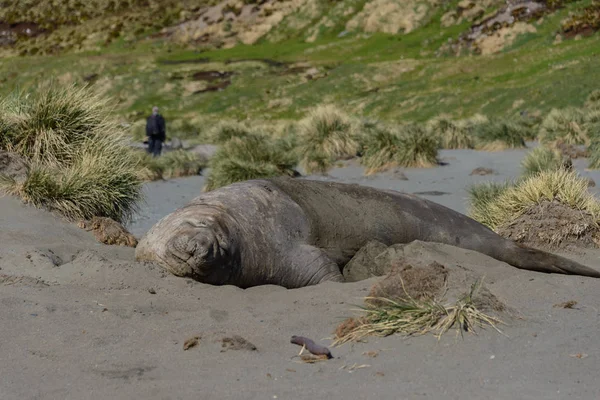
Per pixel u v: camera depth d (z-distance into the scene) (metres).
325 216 10.55
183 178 27.48
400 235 10.97
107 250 11.34
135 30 117.00
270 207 10.22
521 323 7.26
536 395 5.52
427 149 26.94
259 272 9.82
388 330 7.09
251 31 111.38
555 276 9.72
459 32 90.69
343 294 8.58
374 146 27.38
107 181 13.98
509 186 16.33
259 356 6.67
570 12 82.56
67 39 117.81
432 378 5.96
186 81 90.50
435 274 8.05
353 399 5.57
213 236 9.34
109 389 5.91
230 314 7.95
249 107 78.62
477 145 34.72
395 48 92.69
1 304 7.99
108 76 95.19
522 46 80.62
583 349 6.50
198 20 117.00
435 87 69.25
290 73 87.62
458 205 18.41
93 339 7.11
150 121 34.34
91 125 15.38
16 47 118.12
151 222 17.17
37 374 6.28
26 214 12.61
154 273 9.30
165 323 7.61
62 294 8.55
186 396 5.72
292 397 5.64
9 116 14.91
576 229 12.26
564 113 37.28
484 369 6.12
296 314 7.90
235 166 23.53
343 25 106.25
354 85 77.88
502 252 10.94
